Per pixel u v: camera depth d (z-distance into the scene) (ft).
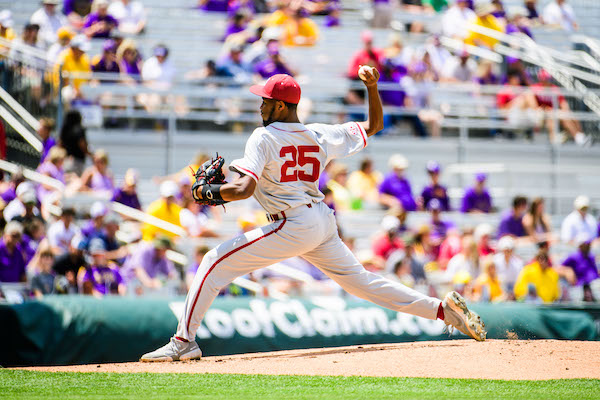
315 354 68.54
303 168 62.34
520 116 175.42
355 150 64.95
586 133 184.55
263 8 195.72
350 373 59.77
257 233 62.80
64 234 109.19
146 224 115.96
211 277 63.67
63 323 69.36
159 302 73.97
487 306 86.48
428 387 54.34
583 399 50.34
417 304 67.10
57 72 141.59
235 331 75.15
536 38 207.72
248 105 163.22
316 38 187.73
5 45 141.18
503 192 159.74
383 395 51.42
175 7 196.13
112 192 126.93
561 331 87.66
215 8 195.42
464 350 67.21
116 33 176.45
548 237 136.67
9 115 134.82
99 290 101.50
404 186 142.61
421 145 169.78
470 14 196.75
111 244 108.27
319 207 63.62
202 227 122.11
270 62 164.04
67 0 179.93
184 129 165.27
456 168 168.25
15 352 67.62
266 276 111.75
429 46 182.19
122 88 156.87
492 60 188.14
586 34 224.12
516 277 121.80
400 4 208.64
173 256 109.81
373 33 198.90
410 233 126.41
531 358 64.80
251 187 60.18
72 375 59.06
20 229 101.04
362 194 141.90
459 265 120.57
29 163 137.18
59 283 98.94
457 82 178.60
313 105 162.81
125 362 70.44
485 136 180.45
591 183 173.17
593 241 140.36
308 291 109.60
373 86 65.46
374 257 119.65
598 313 102.99
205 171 62.28
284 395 51.42
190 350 65.77
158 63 162.20
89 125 153.17
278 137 61.11
